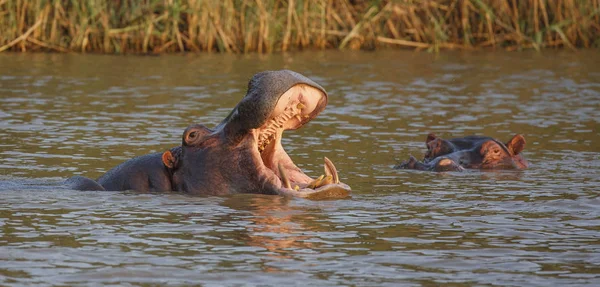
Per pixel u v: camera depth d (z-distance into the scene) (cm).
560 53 3319
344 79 2580
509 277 798
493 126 1861
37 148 1523
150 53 3139
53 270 805
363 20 3378
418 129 1817
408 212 1059
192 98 2184
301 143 1623
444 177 1320
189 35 3209
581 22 3472
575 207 1095
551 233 958
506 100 2230
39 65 2783
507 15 3466
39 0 3103
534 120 1933
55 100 2116
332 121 1894
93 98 2159
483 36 3481
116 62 2891
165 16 3186
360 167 1398
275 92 1086
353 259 851
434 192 1198
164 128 1761
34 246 883
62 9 3158
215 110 2008
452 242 917
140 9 3152
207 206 1067
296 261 841
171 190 1164
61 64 2816
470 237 938
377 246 898
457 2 3475
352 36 3338
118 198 1112
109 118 1877
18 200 1091
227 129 1148
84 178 1184
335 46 3412
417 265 834
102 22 3155
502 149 1438
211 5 3183
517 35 3453
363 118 1942
